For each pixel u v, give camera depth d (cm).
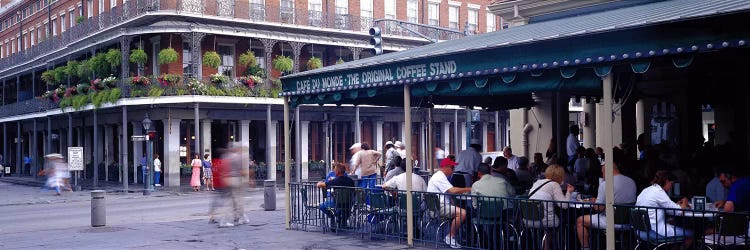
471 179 1439
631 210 924
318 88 1356
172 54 3406
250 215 1850
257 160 3938
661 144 1467
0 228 1798
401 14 4478
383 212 1276
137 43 3756
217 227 1566
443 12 4678
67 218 2069
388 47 4316
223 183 1605
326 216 1527
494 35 1312
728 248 906
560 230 1008
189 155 3738
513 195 1136
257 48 3944
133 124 3844
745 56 1007
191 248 1251
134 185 3691
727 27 786
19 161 5000
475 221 1118
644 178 1273
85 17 4250
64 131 4762
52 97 4169
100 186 3669
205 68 3706
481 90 1111
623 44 869
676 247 931
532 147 2067
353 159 1953
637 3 1486
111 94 3519
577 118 4478
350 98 1331
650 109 1898
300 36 3822
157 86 3472
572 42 921
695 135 1847
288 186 1492
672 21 817
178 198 2894
